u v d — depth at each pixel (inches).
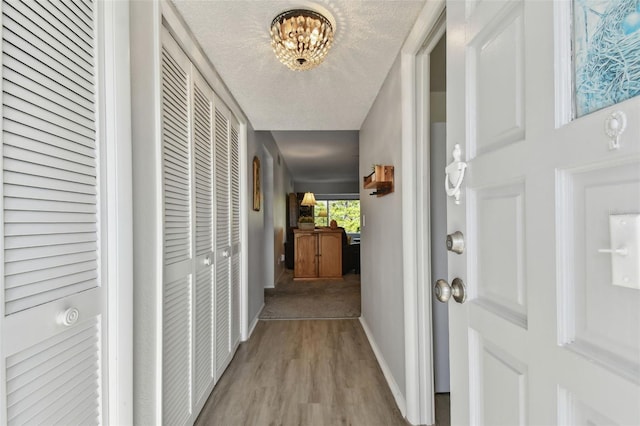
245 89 90.7
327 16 57.4
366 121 116.7
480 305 29.8
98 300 34.6
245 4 54.4
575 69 19.7
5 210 25.0
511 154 25.1
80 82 32.8
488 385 28.8
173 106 58.4
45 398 28.3
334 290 195.0
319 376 89.0
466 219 31.8
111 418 35.9
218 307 86.6
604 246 17.6
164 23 54.3
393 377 81.4
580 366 18.9
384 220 90.8
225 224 94.0
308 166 294.8
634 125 15.6
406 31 62.8
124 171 38.0
